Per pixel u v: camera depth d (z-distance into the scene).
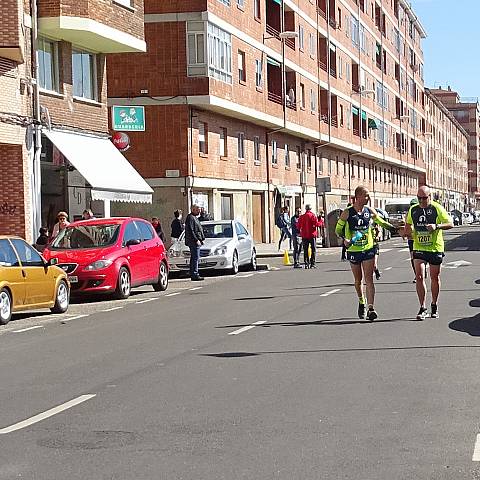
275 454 7.29
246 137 52.19
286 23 59.84
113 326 16.94
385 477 6.57
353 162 82.38
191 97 43.81
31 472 6.95
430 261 16.09
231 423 8.45
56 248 23.09
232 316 17.73
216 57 45.06
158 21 44.00
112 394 10.07
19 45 27.14
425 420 8.38
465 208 172.88
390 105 96.69
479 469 6.75
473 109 196.50
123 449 7.59
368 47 85.62
